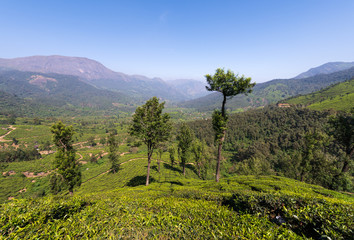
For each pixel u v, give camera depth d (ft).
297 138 312.50
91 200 25.84
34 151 336.49
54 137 77.61
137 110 69.00
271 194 22.99
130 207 20.07
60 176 80.48
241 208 22.47
